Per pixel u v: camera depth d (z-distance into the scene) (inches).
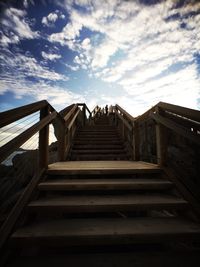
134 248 73.7
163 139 102.0
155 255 52.7
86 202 71.1
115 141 212.4
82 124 311.3
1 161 48.1
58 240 53.8
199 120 63.1
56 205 67.5
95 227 59.8
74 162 137.3
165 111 100.0
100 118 471.5
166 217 68.5
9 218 58.7
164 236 55.8
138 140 152.8
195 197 76.7
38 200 73.7
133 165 114.7
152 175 100.9
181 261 50.2
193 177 93.0
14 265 48.8
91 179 95.3
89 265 48.7
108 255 52.6
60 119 134.4
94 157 173.6
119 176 102.7
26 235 53.9
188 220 65.9
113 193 92.7
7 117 55.3
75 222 63.7
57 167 103.3
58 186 80.3
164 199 74.7
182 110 70.9
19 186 160.1
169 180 88.3
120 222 63.9
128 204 69.0
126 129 208.2
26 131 67.0
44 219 68.9
